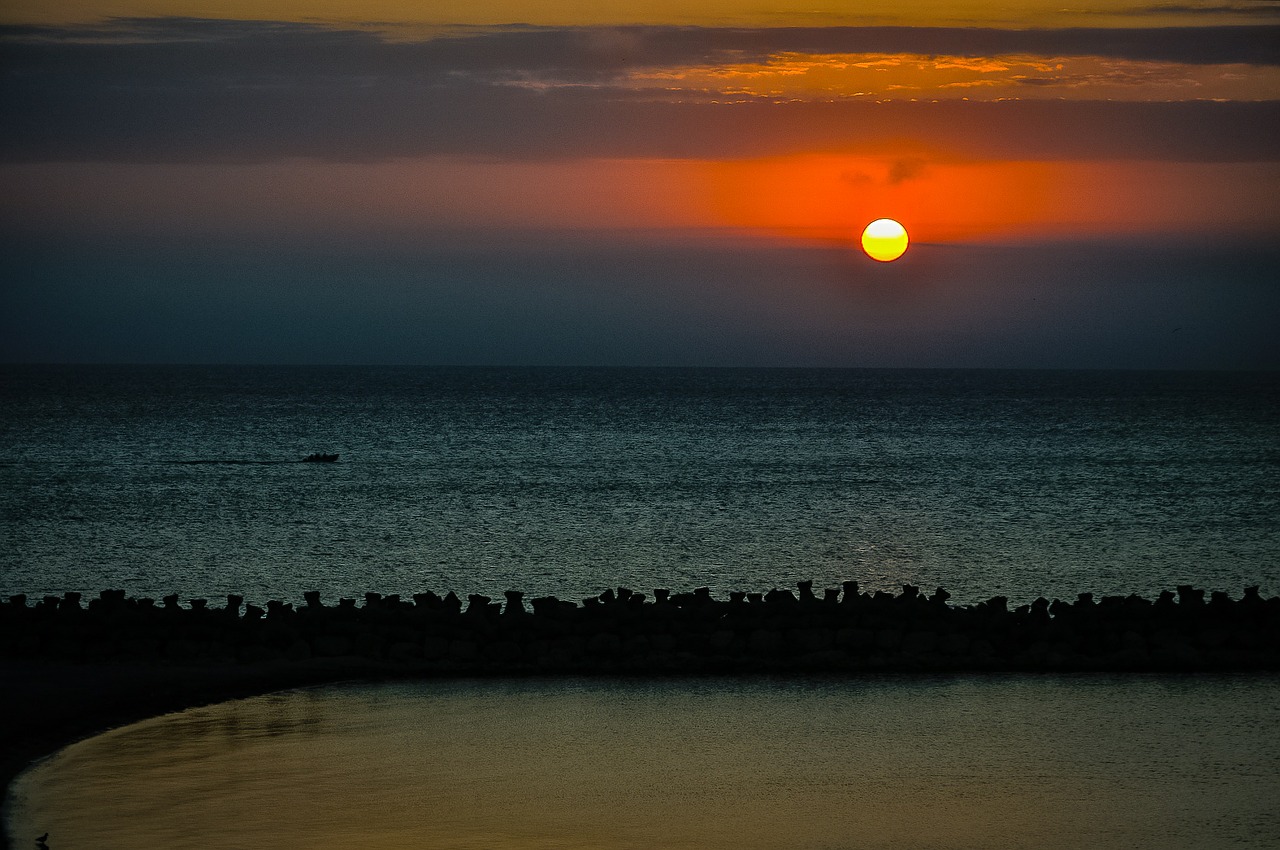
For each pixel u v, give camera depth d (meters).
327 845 48.28
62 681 68.75
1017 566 128.75
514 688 70.62
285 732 62.06
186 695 67.75
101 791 53.53
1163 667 75.62
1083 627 80.38
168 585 117.25
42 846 47.53
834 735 62.31
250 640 76.62
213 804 52.28
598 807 52.56
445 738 61.53
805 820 51.25
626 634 78.62
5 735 59.53
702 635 78.50
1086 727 63.59
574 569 126.75
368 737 61.50
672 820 51.19
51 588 115.75
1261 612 82.19
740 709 66.94
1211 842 49.19
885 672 74.62
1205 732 62.91
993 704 67.94
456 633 77.50
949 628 79.44
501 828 50.19
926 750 60.06
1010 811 52.38
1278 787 55.09
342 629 77.88
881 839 49.34
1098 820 51.25
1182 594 85.06
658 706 67.44
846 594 85.12
